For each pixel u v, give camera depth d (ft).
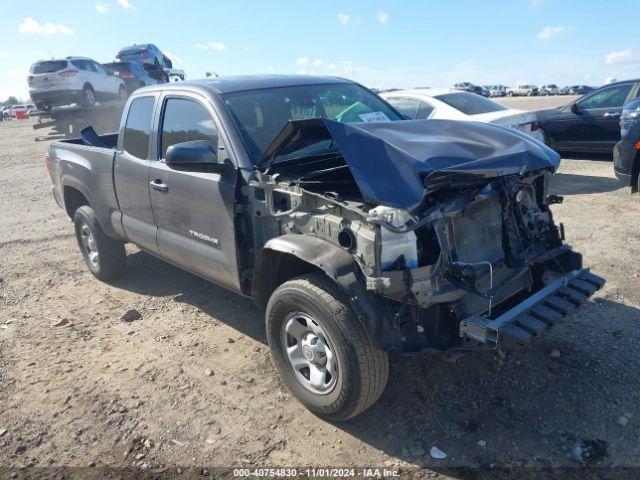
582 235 20.63
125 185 15.94
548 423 10.46
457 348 9.73
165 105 14.74
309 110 14.16
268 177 11.38
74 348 14.38
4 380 12.96
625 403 10.87
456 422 10.64
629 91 32.27
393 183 9.36
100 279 19.22
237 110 13.05
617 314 14.33
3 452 10.54
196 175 12.98
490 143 11.35
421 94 30.12
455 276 9.82
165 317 16.01
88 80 63.52
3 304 17.52
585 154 35.12
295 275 11.81
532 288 11.70
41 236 25.43
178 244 14.30
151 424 11.11
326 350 10.32
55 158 19.71
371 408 11.18
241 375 12.71
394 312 9.75
